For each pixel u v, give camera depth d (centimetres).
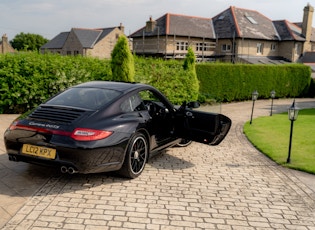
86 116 405
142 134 466
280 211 382
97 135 389
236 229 334
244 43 3538
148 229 323
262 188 454
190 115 545
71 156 378
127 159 438
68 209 356
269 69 2220
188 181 466
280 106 1800
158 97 538
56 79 967
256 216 366
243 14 3841
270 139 786
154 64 1309
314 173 526
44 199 377
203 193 425
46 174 455
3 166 479
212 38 3644
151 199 395
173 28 3472
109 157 405
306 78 2494
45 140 388
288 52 3803
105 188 420
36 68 935
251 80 2106
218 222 347
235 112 1434
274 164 578
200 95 962
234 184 465
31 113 432
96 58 1137
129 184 439
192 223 341
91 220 335
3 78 898
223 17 3800
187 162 562
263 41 3706
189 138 551
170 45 3472
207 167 540
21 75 922
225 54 3609
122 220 339
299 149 684
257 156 630
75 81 1002
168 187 438
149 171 500
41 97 952
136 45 3912
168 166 532
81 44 4766
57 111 420
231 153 644
